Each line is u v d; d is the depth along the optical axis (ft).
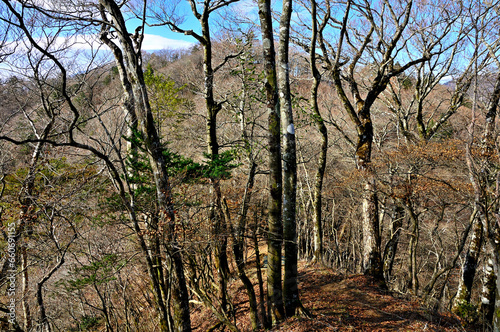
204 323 31.86
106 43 30.42
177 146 48.67
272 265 22.82
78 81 29.43
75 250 28.30
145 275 29.96
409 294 33.60
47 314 31.68
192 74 63.46
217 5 33.14
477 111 34.40
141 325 32.09
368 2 36.27
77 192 26.71
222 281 26.58
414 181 35.32
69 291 28.58
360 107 37.40
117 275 27.63
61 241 28.43
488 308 32.19
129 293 31.50
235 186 33.94
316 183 37.70
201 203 26.58
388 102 53.42
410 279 36.68
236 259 25.25
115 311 32.53
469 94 37.06
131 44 22.03
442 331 24.25
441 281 52.26
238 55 36.19
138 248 25.96
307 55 48.01
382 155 39.81
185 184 26.23
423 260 57.62
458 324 27.37
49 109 30.35
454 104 44.60
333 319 24.88
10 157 33.81
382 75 36.83
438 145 37.01
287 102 22.76
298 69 51.44
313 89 34.42
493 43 36.22
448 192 33.81
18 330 24.73
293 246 23.15
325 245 61.26
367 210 35.42
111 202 25.31
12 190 33.94
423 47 44.96
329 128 61.62
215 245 25.80
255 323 24.29
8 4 14.96
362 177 35.04
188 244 23.15
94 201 29.22
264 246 47.91
